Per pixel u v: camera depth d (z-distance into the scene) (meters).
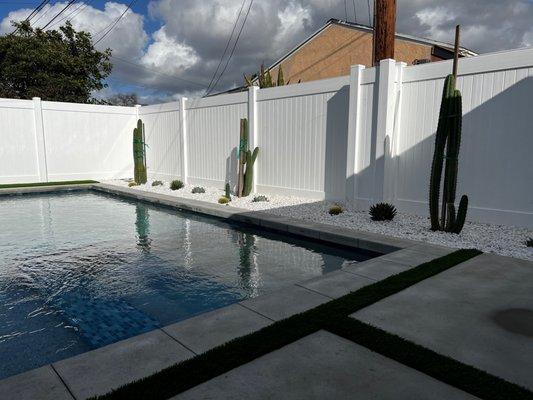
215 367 2.40
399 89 7.52
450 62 6.81
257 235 7.30
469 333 2.87
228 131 11.37
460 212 5.91
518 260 4.65
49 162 13.93
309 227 6.66
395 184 7.79
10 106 12.96
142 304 4.20
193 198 10.41
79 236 7.19
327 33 19.77
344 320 3.03
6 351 3.25
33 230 7.67
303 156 9.37
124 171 15.62
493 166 6.46
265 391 2.19
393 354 2.54
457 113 5.76
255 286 4.71
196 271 5.25
